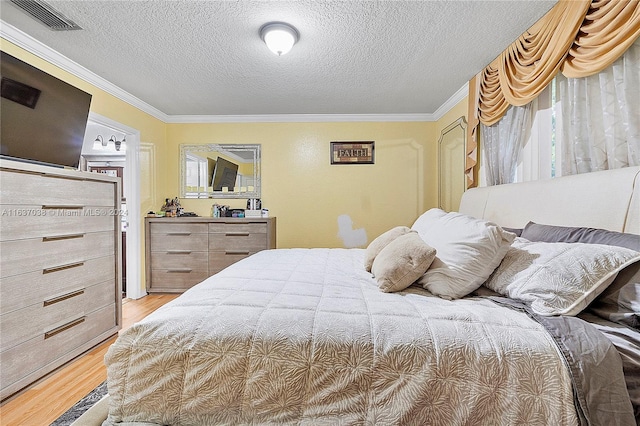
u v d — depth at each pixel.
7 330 1.66
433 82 3.05
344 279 1.62
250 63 2.63
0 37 2.08
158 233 3.71
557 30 1.76
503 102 2.42
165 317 1.05
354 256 2.42
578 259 1.13
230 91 3.29
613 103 1.50
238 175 4.21
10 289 1.68
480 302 1.23
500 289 1.27
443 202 3.86
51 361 1.92
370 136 4.16
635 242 1.11
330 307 1.14
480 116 2.77
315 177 4.19
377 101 3.61
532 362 0.88
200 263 3.71
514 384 0.86
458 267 1.33
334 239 4.20
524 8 1.88
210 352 0.96
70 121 2.38
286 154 4.19
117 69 2.75
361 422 0.87
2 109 1.88
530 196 1.91
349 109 3.91
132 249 3.57
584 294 1.05
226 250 3.71
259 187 4.20
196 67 2.71
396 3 1.84
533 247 1.33
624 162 1.47
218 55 2.49
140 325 1.02
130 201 3.57
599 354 0.86
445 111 3.73
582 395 0.82
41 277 1.86
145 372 0.97
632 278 1.03
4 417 1.52
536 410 0.84
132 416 0.96
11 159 1.98
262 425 0.90
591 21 1.58
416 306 1.16
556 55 1.76
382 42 2.29
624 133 1.46
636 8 1.32
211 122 4.20
